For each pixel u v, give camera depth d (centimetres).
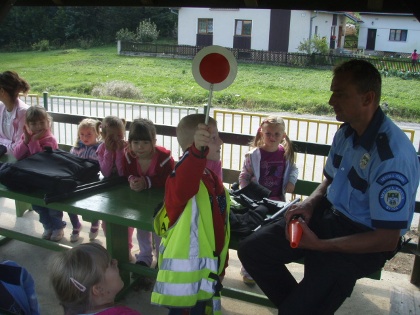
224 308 334
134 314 165
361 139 220
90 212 295
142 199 318
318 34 3428
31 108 395
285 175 365
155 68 2598
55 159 349
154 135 337
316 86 2158
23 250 415
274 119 360
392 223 204
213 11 3394
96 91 1941
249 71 2575
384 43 4019
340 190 231
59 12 4094
